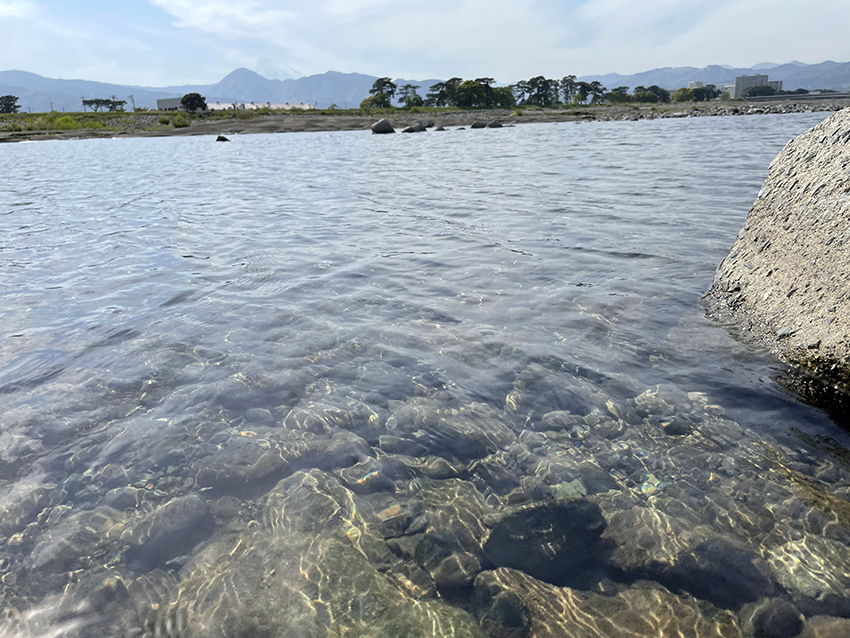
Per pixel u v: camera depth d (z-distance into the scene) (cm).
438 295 521
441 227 816
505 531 234
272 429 310
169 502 254
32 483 267
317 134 4591
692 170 1310
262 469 276
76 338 433
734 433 296
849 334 335
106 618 195
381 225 845
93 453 290
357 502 253
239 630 189
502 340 417
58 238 791
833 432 295
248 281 573
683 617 191
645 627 188
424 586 208
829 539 221
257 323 459
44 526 240
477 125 4803
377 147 2720
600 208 905
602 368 371
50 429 311
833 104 6650
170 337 432
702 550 219
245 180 1489
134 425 315
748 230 493
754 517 235
